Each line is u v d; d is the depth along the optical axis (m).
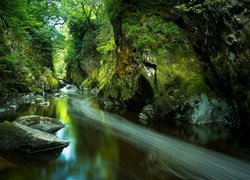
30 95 22.64
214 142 9.86
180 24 14.66
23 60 22.98
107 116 15.76
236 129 11.12
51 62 38.00
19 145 8.88
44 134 9.77
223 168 7.45
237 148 9.12
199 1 11.37
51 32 33.72
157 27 14.77
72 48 43.69
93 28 40.41
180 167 7.60
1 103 18.20
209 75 12.95
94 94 31.06
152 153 8.84
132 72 16.42
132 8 17.06
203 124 12.46
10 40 22.23
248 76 9.05
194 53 14.05
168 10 15.17
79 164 7.94
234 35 9.23
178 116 13.31
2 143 9.05
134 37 15.66
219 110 12.34
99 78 28.88
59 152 9.05
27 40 26.56
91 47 39.00
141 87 15.29
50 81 32.78
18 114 15.80
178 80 13.57
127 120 14.23
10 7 15.66
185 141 10.09
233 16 9.04
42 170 7.51
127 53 17.41
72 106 20.31
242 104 9.90
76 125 13.31
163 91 13.50
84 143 10.10
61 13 36.19
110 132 11.77
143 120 13.95
